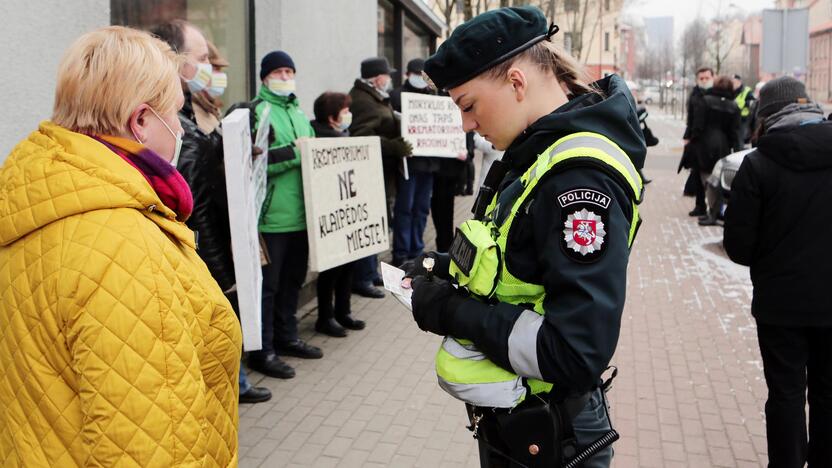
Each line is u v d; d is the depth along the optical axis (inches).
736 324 240.2
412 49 513.0
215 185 139.4
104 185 60.4
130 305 58.1
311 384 185.8
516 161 74.5
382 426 163.2
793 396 125.7
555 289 67.3
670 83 2402.8
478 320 70.4
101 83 63.4
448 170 294.4
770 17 440.5
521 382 72.6
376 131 257.6
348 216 202.4
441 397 178.7
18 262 60.6
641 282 294.7
